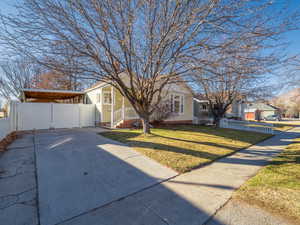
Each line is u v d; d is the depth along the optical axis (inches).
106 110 505.7
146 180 131.0
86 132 363.9
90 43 207.0
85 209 92.9
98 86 502.0
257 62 192.1
